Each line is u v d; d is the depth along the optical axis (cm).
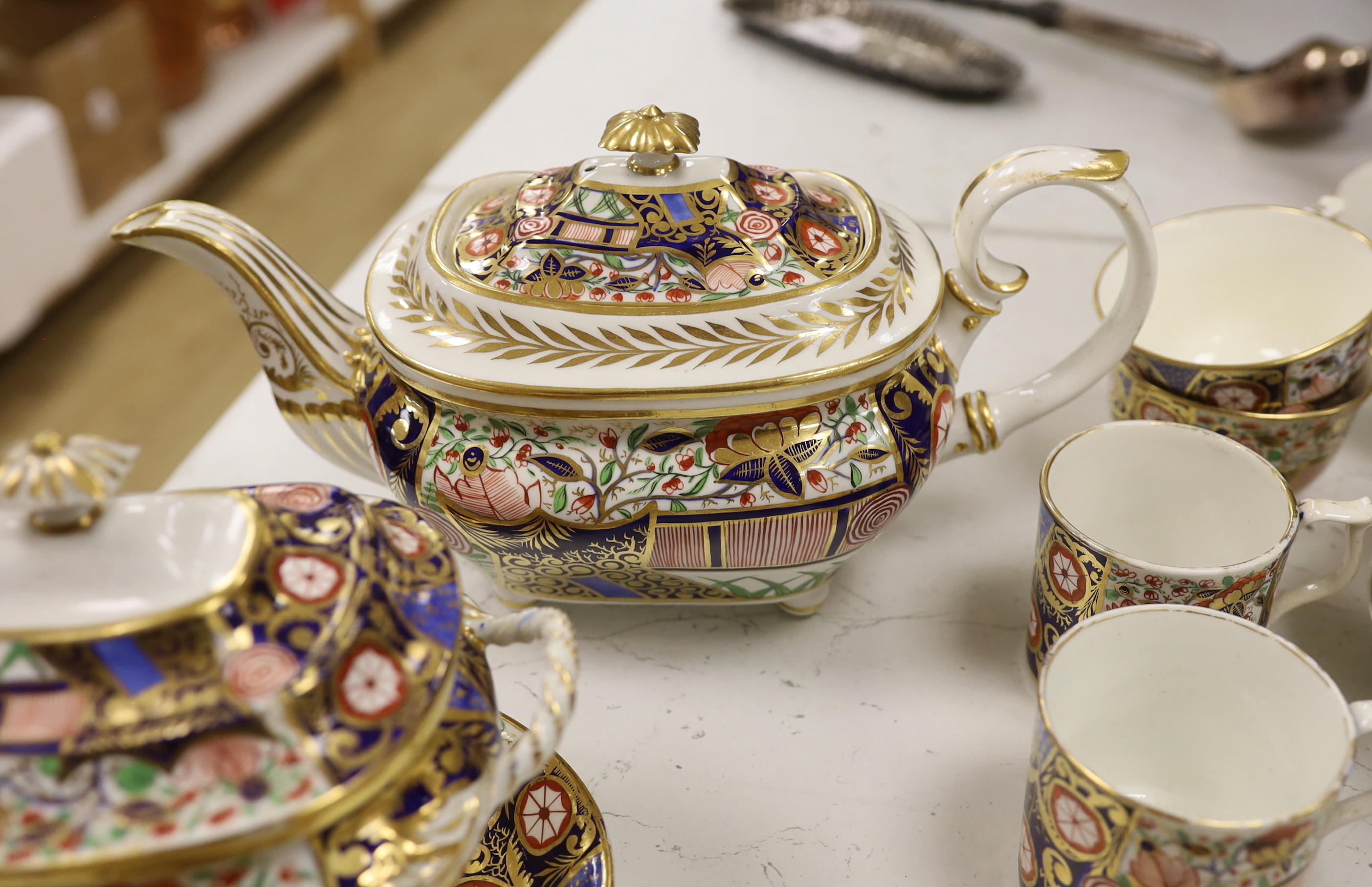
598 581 59
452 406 54
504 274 55
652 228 54
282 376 60
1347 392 67
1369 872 52
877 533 58
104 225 191
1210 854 40
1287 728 47
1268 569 51
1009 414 63
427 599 38
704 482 53
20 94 175
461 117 258
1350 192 88
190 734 32
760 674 62
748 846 53
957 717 60
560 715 37
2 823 32
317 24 258
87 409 184
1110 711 51
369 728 34
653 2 146
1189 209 103
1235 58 127
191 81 218
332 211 227
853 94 124
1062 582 55
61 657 33
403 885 34
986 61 126
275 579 35
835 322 53
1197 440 58
